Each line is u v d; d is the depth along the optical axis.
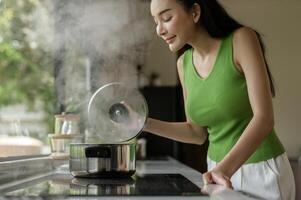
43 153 2.12
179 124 1.75
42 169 1.75
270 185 1.50
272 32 5.04
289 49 5.05
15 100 2.34
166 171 1.79
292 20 5.06
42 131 2.27
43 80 2.39
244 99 1.51
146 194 1.04
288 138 5.02
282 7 5.04
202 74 1.61
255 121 1.32
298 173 4.06
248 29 1.51
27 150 2.11
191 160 4.08
